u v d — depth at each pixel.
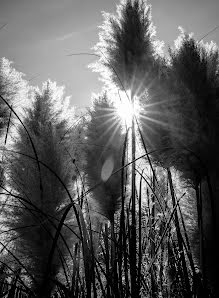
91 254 1.57
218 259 1.51
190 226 1.96
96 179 2.37
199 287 1.59
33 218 1.92
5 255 2.00
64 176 2.08
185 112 1.74
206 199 1.72
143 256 2.07
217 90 1.79
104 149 2.40
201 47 1.93
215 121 1.71
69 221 2.04
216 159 1.69
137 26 2.81
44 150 2.06
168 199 2.15
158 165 1.98
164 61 2.03
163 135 1.84
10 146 2.39
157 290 1.93
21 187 2.01
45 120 2.74
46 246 1.91
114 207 2.33
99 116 2.55
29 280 1.91
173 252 1.96
